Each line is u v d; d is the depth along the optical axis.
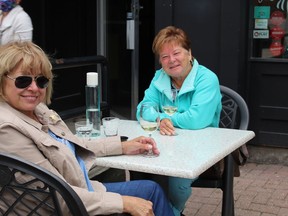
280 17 4.93
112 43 6.19
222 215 2.92
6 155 1.91
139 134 2.97
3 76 2.16
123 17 6.05
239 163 3.08
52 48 6.20
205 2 4.99
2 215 2.04
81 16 6.30
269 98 5.02
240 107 3.43
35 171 1.92
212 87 3.14
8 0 4.36
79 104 6.64
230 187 2.90
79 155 2.51
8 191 2.02
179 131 3.02
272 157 5.08
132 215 2.21
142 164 2.39
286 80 4.93
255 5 4.98
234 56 4.93
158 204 2.62
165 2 5.11
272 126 5.05
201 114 3.06
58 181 1.92
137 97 5.92
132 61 5.80
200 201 4.23
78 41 6.36
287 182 4.61
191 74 3.19
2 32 4.43
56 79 6.26
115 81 6.18
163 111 3.26
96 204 2.12
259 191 4.40
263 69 4.99
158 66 5.28
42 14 6.06
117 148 2.57
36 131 2.13
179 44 3.13
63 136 2.42
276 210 4.02
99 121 2.98
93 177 3.14
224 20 4.91
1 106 2.18
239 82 4.99
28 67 2.15
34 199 2.04
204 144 2.71
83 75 6.62
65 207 2.03
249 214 3.95
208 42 5.05
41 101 2.32
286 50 4.96
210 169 2.98
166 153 2.55
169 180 2.83
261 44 5.02
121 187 2.64
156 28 5.20
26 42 2.25
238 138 2.85
